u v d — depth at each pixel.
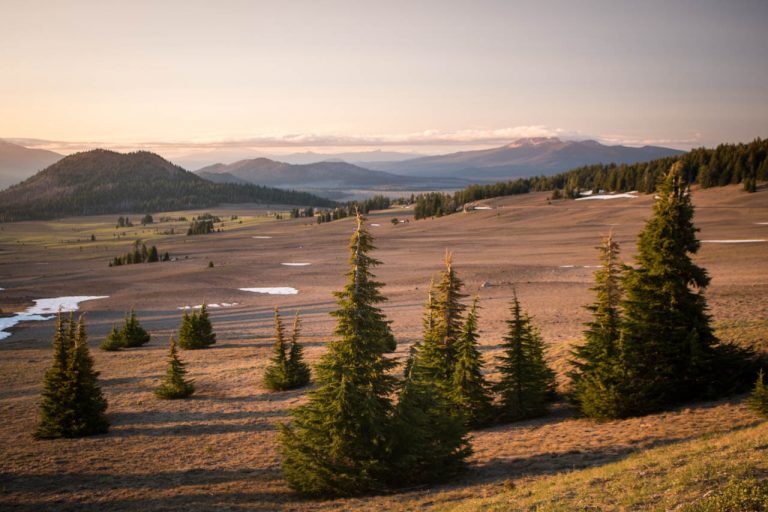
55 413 28.17
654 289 24.58
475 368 26.67
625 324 24.52
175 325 71.81
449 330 27.34
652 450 17.45
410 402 18.64
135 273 132.38
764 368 24.45
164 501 19.06
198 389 38.62
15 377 43.25
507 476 18.53
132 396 37.00
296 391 36.34
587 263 97.81
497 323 52.03
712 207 160.50
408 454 18.33
